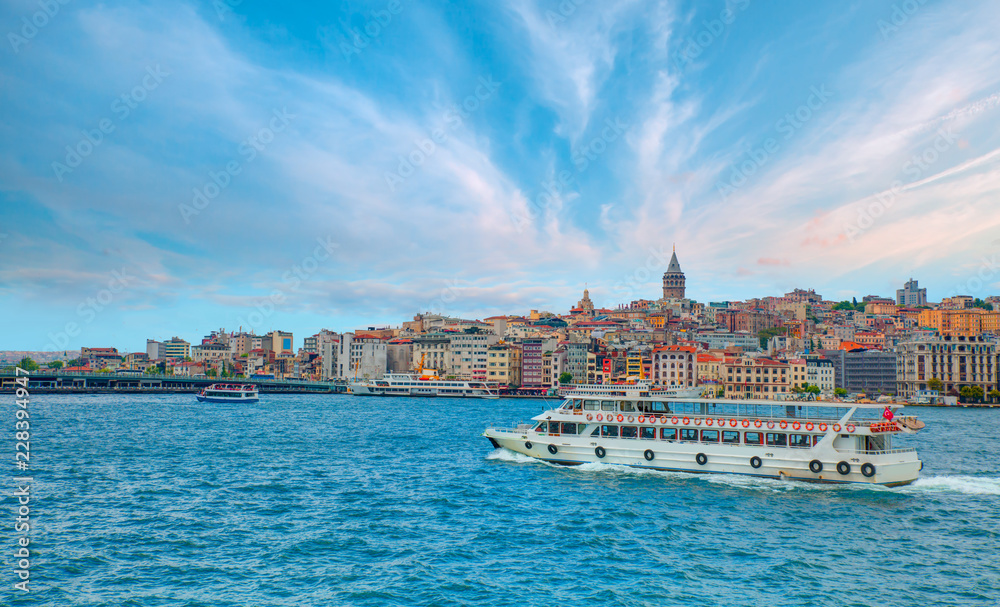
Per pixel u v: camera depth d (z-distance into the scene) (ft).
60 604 134.31
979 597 142.31
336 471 281.33
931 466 311.06
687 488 235.81
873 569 158.30
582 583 148.05
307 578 149.79
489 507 213.05
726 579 151.23
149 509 208.85
